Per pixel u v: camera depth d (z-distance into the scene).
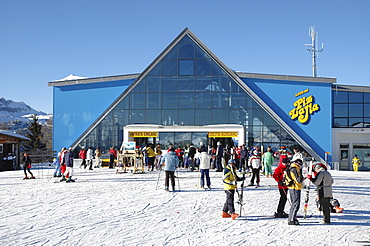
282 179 11.69
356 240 9.14
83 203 14.36
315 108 39.38
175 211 12.77
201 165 18.55
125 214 12.23
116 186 19.92
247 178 24.08
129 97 39.78
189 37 39.47
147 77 39.78
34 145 75.38
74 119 42.69
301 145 37.41
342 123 41.28
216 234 9.70
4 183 22.05
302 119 39.53
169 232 9.88
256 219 11.55
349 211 12.92
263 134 37.88
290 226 10.66
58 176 26.00
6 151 36.53
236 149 25.70
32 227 10.40
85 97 42.66
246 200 15.09
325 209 11.01
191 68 39.31
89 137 40.12
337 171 36.09
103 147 39.69
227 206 11.77
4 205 13.95
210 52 38.94
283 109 39.88
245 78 40.47
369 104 41.06
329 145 39.00
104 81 42.31
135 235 9.55
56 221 11.18
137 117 39.53
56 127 42.94
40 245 8.62
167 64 39.62
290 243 8.87
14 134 37.91
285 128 37.59
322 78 39.19
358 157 41.53
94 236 9.42
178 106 39.16
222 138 37.34
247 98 38.41
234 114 38.44
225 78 38.88
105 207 13.49
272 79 40.09
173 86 39.41
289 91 39.91
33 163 44.44
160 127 38.09
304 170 21.03
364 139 41.53
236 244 8.77
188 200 15.09
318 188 11.16
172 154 17.72
